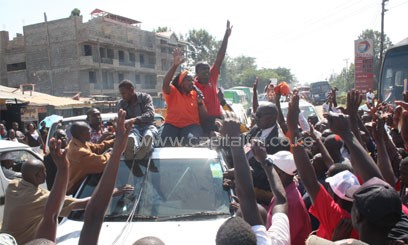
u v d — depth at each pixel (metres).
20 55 44.06
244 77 88.88
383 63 10.03
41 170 3.28
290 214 2.81
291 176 2.95
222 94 6.28
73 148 3.91
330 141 3.79
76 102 25.03
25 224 3.15
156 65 54.06
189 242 2.95
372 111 3.24
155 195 3.55
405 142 3.09
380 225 1.69
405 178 2.72
